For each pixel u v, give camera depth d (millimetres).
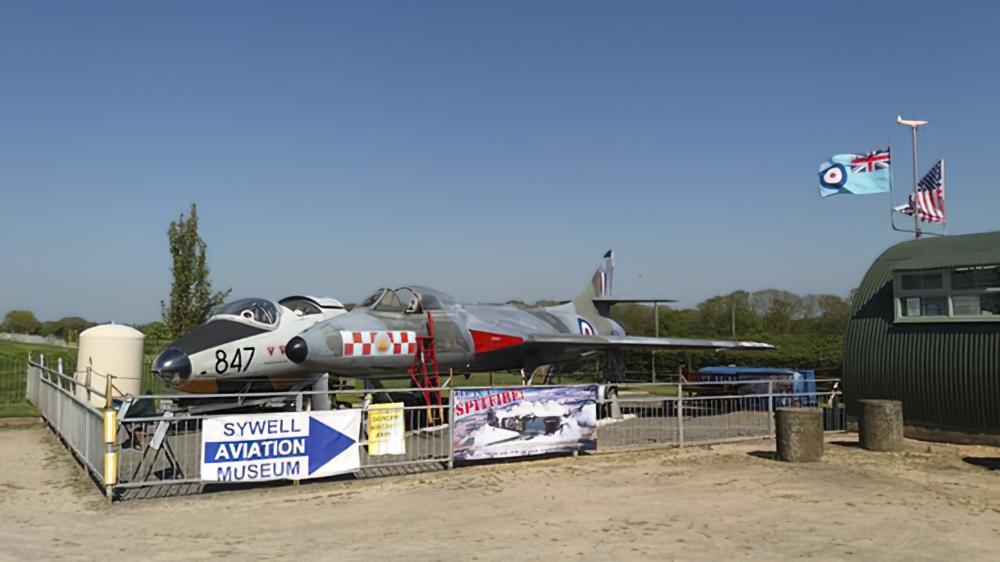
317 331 14695
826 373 33438
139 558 6777
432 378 16906
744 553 7004
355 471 10805
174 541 7398
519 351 19938
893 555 6969
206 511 8805
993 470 11734
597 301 27453
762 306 70375
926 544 7367
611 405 18797
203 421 9656
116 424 9375
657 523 8195
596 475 11172
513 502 9297
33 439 15133
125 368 19359
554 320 23406
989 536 7691
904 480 10867
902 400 15758
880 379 16203
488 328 18656
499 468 11781
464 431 11812
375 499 9492
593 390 13156
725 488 10219
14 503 9234
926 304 15609
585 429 12984
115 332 19297
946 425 14977
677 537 7582
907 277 15891
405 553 6961
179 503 9250
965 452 13750
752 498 9562
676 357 38844
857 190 21047
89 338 19156
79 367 19297
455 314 17859
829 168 21578
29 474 11227
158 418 9945
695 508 8969
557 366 27266
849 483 10609
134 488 10102
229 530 7871
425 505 9133
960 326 14914
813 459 12398
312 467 10312
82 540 7430
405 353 16141
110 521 8281
